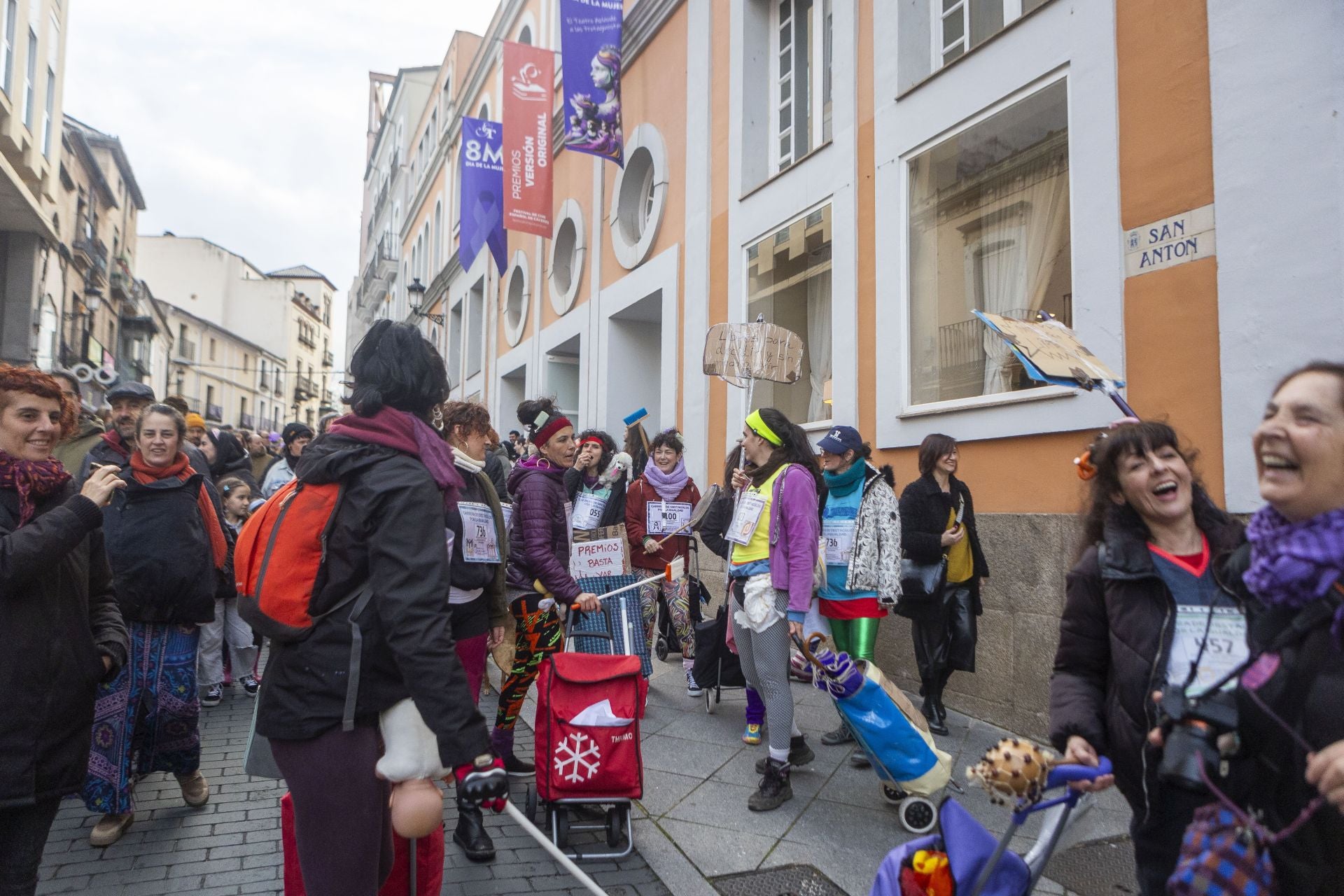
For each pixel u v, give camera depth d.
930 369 6.02
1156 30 4.39
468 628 3.28
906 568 4.73
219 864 3.37
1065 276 4.99
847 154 6.82
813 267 7.32
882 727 3.56
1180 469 1.80
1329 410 1.48
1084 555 1.98
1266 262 3.82
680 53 9.78
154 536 3.74
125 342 36.62
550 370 14.16
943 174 5.95
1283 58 3.79
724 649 5.01
